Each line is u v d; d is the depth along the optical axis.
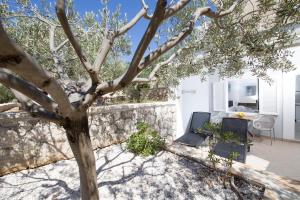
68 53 3.88
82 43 3.79
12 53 0.72
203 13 1.69
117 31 1.85
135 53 1.25
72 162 4.60
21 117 3.97
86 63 1.48
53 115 1.54
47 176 3.88
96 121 5.31
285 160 5.32
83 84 2.05
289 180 3.54
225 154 4.73
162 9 1.04
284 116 7.46
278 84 7.54
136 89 7.87
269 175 3.73
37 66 0.85
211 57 3.28
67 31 1.26
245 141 5.09
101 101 6.91
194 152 5.00
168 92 7.54
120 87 1.44
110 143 5.70
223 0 2.54
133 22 1.91
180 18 3.11
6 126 3.84
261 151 6.13
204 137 6.16
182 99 7.89
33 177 3.83
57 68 2.46
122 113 5.95
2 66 0.76
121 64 4.87
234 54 2.88
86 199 1.91
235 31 2.78
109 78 4.52
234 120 5.72
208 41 3.13
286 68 3.18
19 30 3.54
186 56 3.72
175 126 7.71
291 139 7.29
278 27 2.43
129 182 3.65
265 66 3.07
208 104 9.15
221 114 8.91
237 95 8.65
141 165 4.42
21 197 3.15
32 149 4.21
